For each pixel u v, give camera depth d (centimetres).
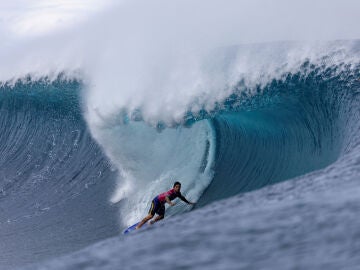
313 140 4034
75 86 5538
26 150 5616
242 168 4328
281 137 4356
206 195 4025
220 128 4634
